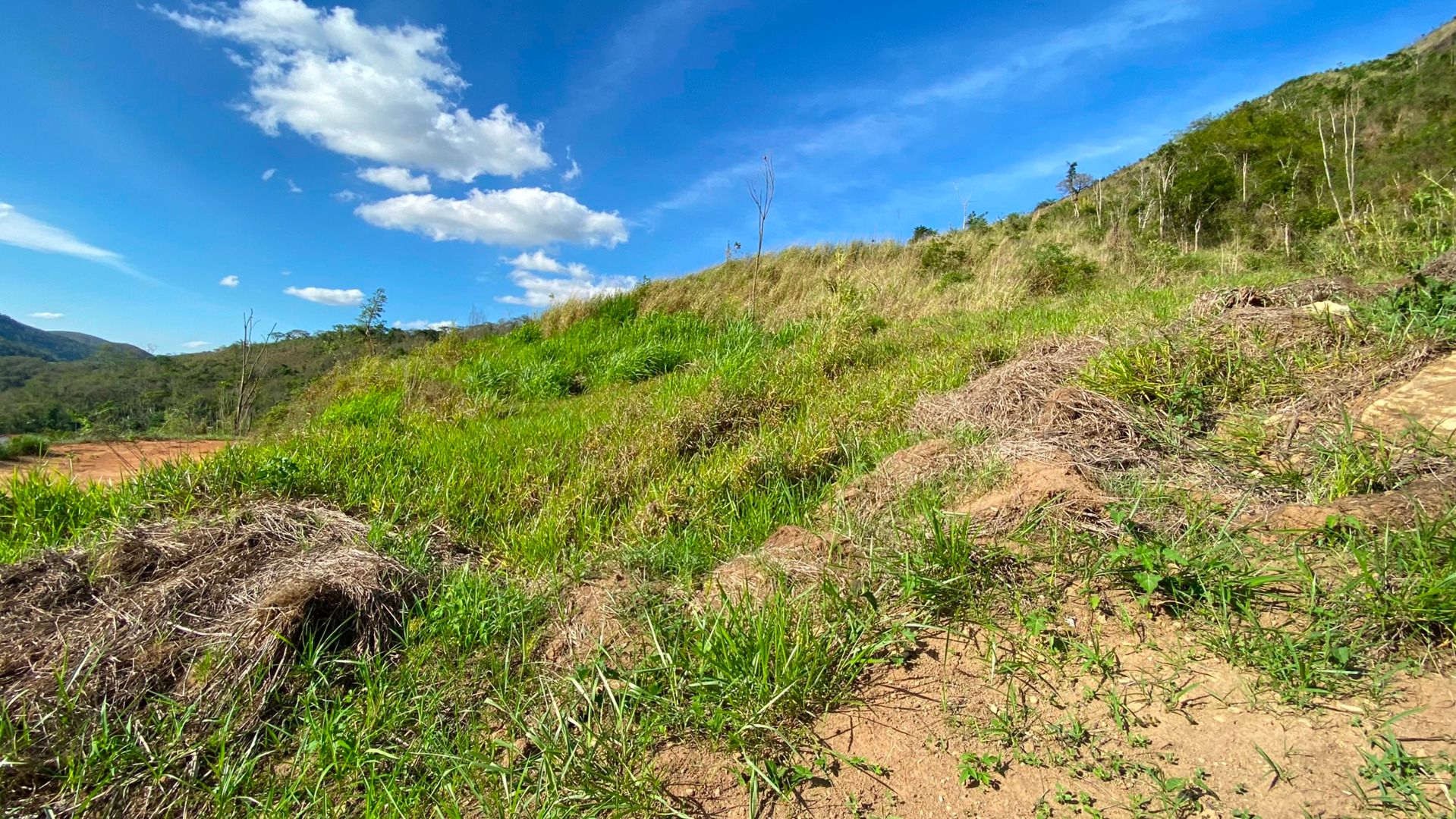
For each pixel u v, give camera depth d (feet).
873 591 7.15
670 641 7.07
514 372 27.37
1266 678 5.27
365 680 6.98
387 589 8.13
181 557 8.83
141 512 10.85
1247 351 11.59
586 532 10.81
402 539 10.30
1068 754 5.00
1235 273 28.58
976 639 6.39
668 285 42.73
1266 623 5.77
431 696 6.81
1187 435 10.05
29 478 11.96
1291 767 4.51
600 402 20.74
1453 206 19.39
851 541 8.36
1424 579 5.32
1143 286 29.12
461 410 21.70
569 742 5.79
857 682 6.15
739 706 5.88
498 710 6.56
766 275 42.22
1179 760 4.75
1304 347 11.32
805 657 6.12
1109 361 12.16
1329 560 6.20
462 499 12.32
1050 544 7.22
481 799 5.25
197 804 5.69
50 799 5.49
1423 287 11.57
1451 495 6.43
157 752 5.98
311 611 7.43
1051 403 11.64
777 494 11.38
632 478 12.80
